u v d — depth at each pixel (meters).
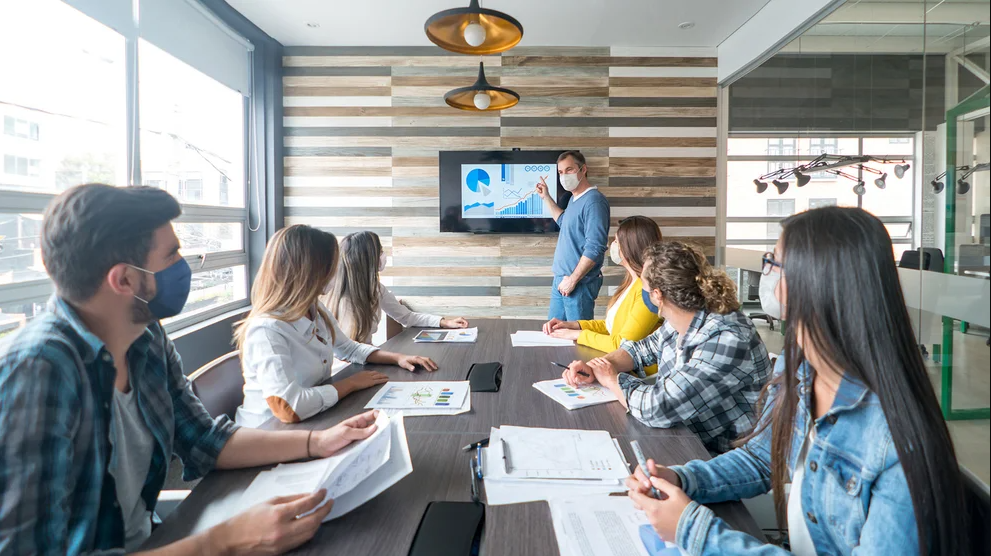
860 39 2.72
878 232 0.74
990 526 0.65
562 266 3.64
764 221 3.69
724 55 4.34
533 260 4.55
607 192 4.50
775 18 3.56
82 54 2.60
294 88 4.47
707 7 3.74
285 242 1.55
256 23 4.04
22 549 0.68
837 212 0.77
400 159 4.50
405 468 1.02
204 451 1.10
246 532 0.79
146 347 1.01
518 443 1.21
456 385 1.68
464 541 0.83
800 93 3.25
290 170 4.51
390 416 1.29
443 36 2.42
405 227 4.54
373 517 0.91
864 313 0.72
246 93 4.19
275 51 4.36
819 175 3.08
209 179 3.85
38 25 2.33
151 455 1.02
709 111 4.48
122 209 0.82
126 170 2.92
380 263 2.57
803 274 0.77
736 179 4.14
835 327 0.75
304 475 1.03
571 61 4.46
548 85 4.46
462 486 1.02
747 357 1.37
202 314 3.67
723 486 0.99
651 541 0.83
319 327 1.76
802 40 3.26
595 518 0.90
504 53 4.45
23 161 2.27
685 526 0.80
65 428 0.75
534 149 4.46
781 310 0.89
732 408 1.41
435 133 4.49
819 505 0.82
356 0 3.66
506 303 4.58
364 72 4.46
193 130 3.62
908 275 2.43
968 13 2.04
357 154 4.50
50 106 2.41
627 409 1.45
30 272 2.31
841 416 0.80
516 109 4.47
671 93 4.48
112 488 0.87
